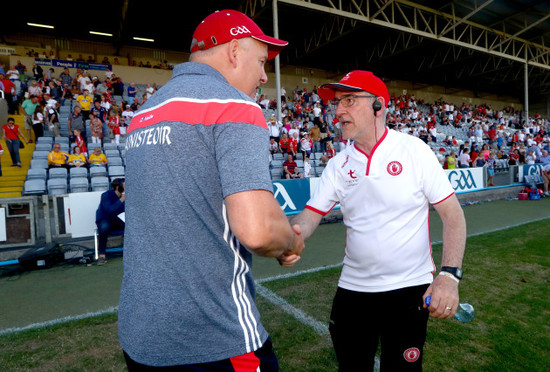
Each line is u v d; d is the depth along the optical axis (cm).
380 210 154
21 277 432
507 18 1967
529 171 1158
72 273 447
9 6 1744
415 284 151
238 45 100
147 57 2398
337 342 166
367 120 156
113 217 493
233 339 88
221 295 88
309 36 2222
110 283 406
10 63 1748
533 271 418
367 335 159
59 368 237
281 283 389
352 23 1788
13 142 959
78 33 2117
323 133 1505
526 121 2364
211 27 99
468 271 419
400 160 152
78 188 804
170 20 1928
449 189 149
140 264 88
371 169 154
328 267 446
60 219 522
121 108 1392
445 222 147
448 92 3419
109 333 284
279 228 80
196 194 84
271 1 1384
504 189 1059
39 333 284
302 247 98
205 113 85
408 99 2694
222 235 86
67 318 312
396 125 1744
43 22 1950
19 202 497
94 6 1772
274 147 1238
